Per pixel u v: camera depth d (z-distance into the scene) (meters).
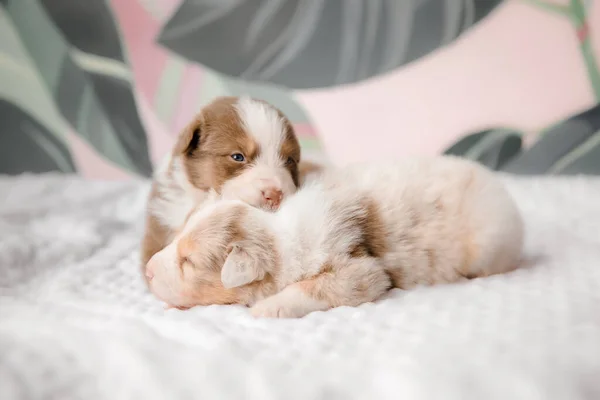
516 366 0.40
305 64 0.99
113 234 0.75
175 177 0.61
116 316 0.48
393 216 0.56
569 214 0.76
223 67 1.01
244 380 0.40
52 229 0.74
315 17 0.97
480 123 0.95
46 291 0.57
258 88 1.01
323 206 0.55
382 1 0.95
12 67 1.05
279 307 0.50
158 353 0.42
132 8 1.01
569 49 0.92
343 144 1.00
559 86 0.92
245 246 0.52
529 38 0.92
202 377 0.40
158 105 1.03
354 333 0.46
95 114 1.05
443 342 0.43
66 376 0.40
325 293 0.52
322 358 0.42
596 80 0.91
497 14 0.93
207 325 0.47
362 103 0.98
